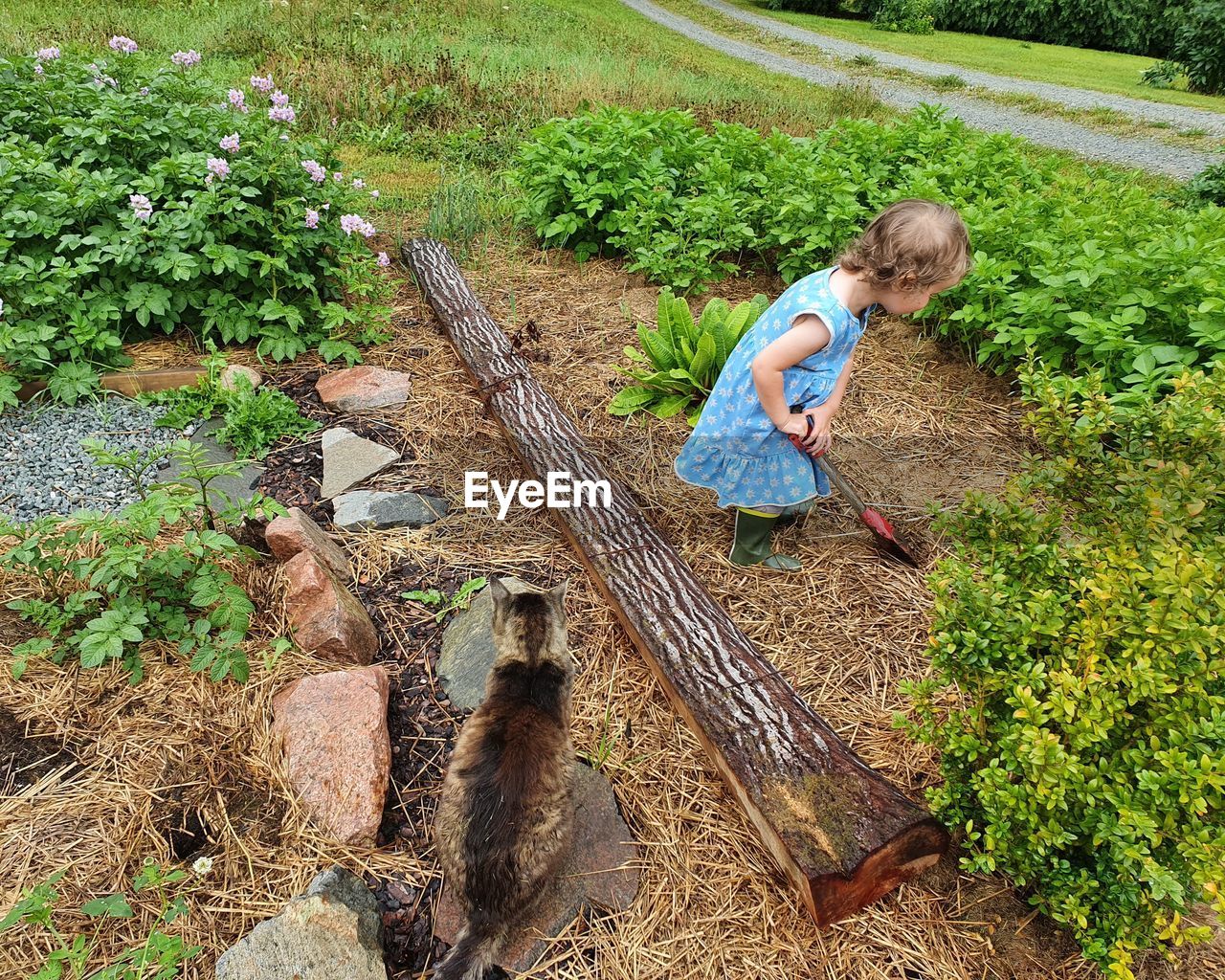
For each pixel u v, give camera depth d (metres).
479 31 13.55
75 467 3.51
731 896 2.15
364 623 2.88
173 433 3.81
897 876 2.10
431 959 2.01
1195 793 1.61
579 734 2.60
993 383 4.50
